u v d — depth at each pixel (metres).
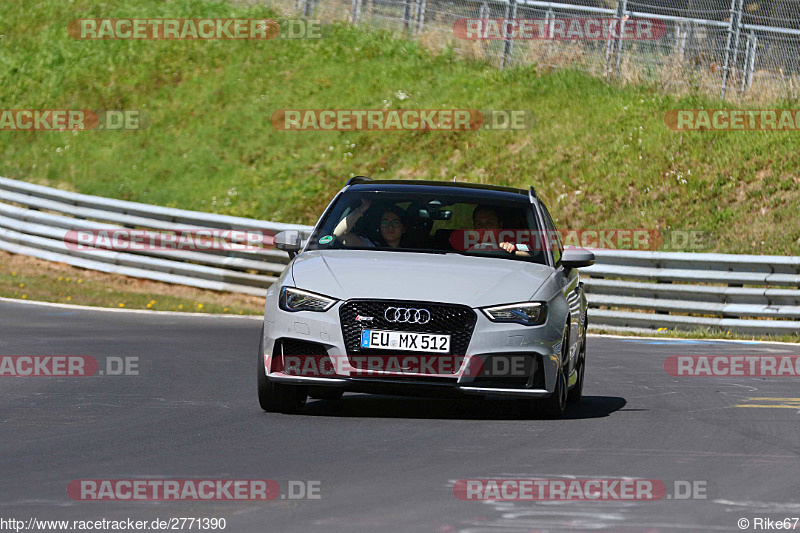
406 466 21.97
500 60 97.31
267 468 21.58
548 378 27.98
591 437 26.19
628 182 80.44
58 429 26.39
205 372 38.94
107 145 95.19
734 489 20.52
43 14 112.62
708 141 82.00
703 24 89.81
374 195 32.12
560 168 83.25
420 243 30.61
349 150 90.44
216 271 72.12
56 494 19.02
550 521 17.61
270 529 16.77
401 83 97.25
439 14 103.38
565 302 29.58
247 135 93.94
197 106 98.31
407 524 17.20
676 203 77.75
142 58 105.25
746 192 77.12
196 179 90.06
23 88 103.69
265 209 85.81
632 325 63.69
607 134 85.31
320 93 97.31
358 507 18.31
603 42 93.50
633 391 36.91
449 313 27.22
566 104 89.69
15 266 76.81
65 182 91.94
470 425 27.69
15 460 22.20
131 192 89.56
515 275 28.77
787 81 85.44
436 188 32.69
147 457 22.67
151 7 110.94
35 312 59.41
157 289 73.31
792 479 21.61
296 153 91.12
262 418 28.31
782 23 88.06
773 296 60.66
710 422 29.45
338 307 27.34
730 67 87.56
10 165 94.56
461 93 94.38
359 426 27.16
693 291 62.94
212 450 23.55
